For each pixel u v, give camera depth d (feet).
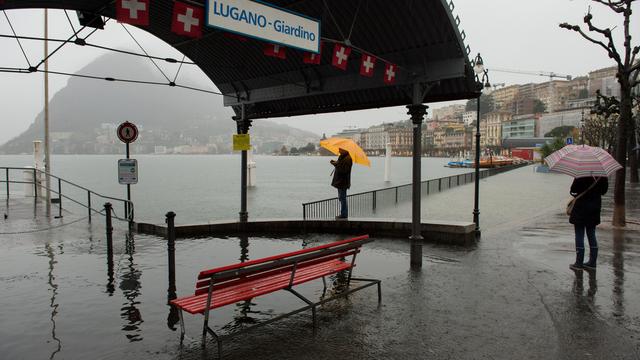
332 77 32.89
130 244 35.40
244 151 41.22
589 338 17.48
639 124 110.42
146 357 15.90
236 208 118.52
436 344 16.92
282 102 40.32
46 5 22.57
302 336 17.61
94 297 22.48
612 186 101.86
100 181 236.84
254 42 32.68
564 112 613.52
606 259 30.07
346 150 39.93
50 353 16.29
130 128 43.09
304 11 27.53
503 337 17.56
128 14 16.08
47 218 48.39
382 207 78.23
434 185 103.50
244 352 16.21
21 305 21.31
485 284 24.59
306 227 41.11
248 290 17.39
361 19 27.32
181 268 28.27
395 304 21.33
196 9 16.96
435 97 32.32
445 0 24.43
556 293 22.95
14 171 310.86
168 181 240.32
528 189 107.65
